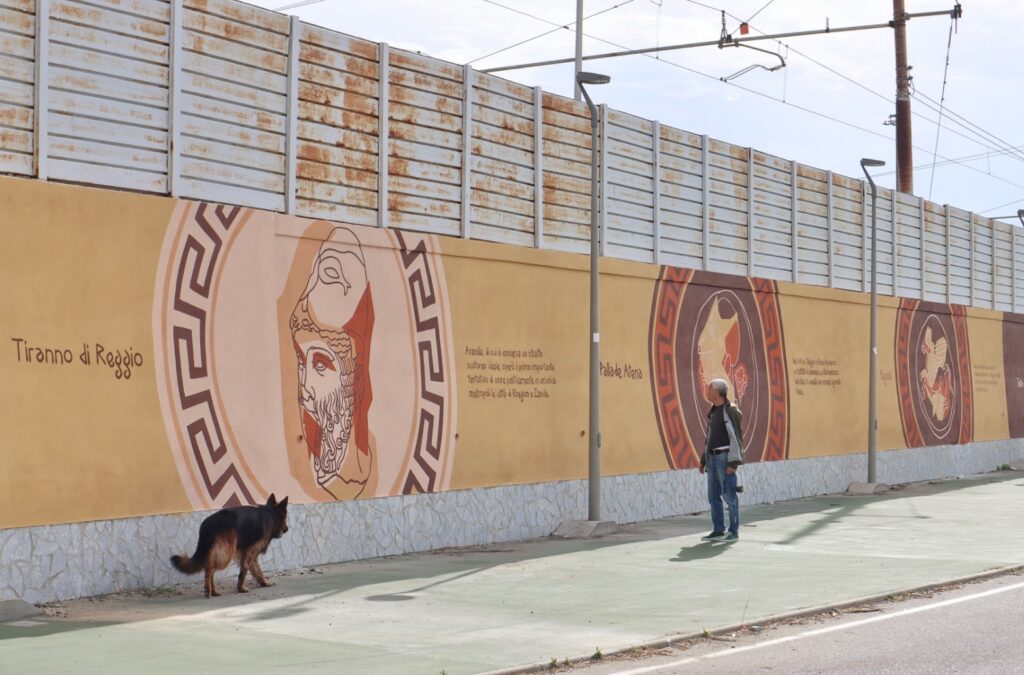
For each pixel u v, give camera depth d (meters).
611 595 12.00
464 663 8.77
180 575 12.78
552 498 17.88
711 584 12.67
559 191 18.67
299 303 14.45
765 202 24.00
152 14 13.04
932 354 29.97
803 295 24.83
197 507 13.11
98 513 12.16
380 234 15.52
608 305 19.48
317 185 14.83
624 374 19.75
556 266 18.33
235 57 13.90
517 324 17.59
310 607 11.38
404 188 15.98
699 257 22.08
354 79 15.34
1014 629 10.03
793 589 12.26
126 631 10.13
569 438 18.38
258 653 9.16
